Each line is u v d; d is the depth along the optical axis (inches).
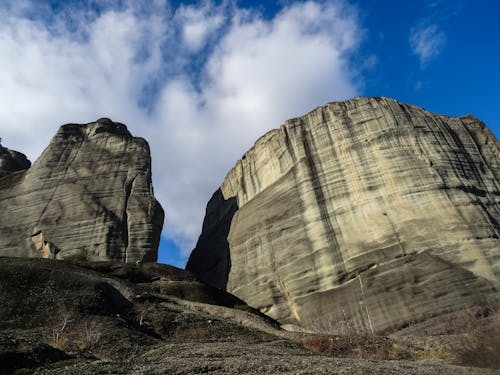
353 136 2052.2
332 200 1925.4
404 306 1387.8
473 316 828.0
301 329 1456.7
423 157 1852.9
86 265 1605.6
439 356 715.4
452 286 1375.5
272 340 843.4
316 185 2026.3
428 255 1520.7
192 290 1531.7
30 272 991.0
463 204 1665.8
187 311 1067.3
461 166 1849.2
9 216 2311.8
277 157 2399.1
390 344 838.5
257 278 2033.7
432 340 933.2
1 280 934.4
